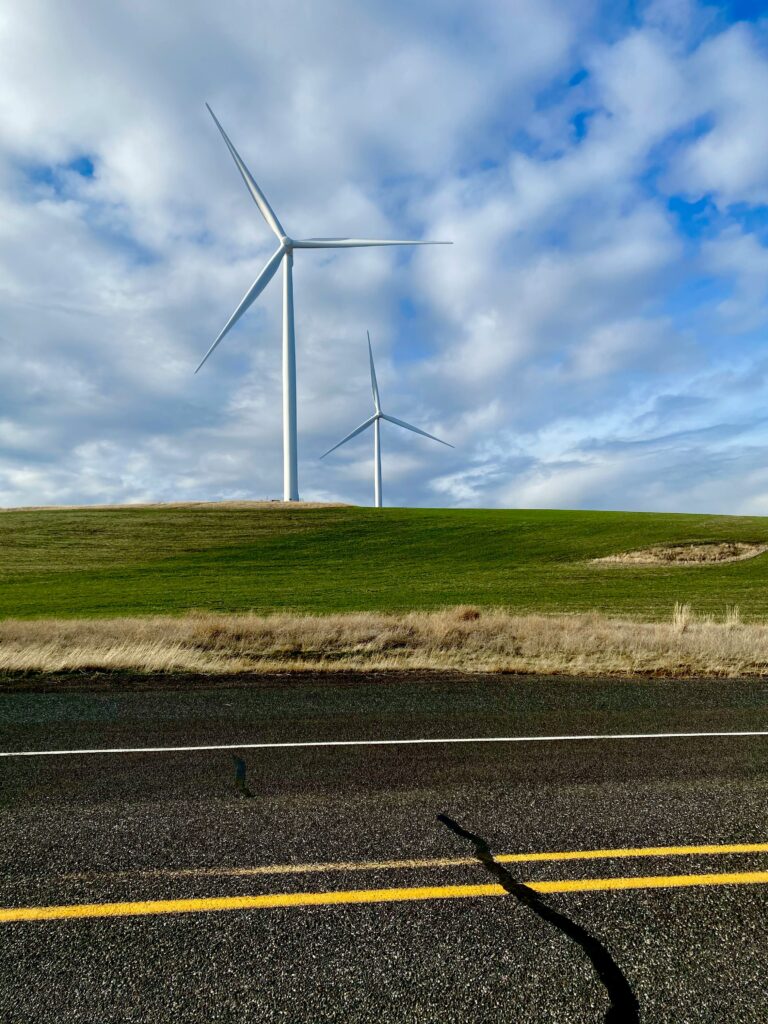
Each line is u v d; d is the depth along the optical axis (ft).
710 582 109.70
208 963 9.57
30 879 11.94
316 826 14.14
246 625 46.98
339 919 10.61
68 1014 8.59
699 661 35.94
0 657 35.14
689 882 11.81
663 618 68.23
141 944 10.00
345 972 9.36
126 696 28.04
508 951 9.81
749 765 18.25
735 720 23.56
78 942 10.05
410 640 42.34
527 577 118.32
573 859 12.64
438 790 16.28
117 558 145.79
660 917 10.72
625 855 12.80
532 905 11.04
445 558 145.07
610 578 115.96
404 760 18.75
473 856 12.75
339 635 44.14
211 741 20.85
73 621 51.80
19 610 82.17
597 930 10.35
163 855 12.83
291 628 45.85
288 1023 8.43
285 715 24.48
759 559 132.77
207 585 110.01
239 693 28.60
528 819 14.49
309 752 19.57
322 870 12.19
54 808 15.21
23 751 19.81
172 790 16.39
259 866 12.35
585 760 18.71
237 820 14.46
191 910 10.89
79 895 11.39
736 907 11.04
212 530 179.73
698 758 18.88
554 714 24.56
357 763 18.48
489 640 42.55
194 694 28.40
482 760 18.75
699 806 15.26
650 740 20.81
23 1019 8.50
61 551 152.87
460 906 10.98
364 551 153.69
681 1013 8.62
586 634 44.21
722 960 9.68
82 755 19.36
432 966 9.48
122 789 16.48
